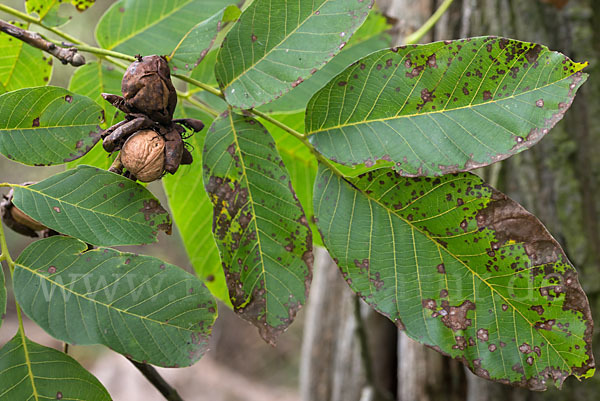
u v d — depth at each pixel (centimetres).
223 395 474
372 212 90
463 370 141
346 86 90
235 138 91
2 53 101
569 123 127
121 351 86
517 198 131
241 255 90
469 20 137
